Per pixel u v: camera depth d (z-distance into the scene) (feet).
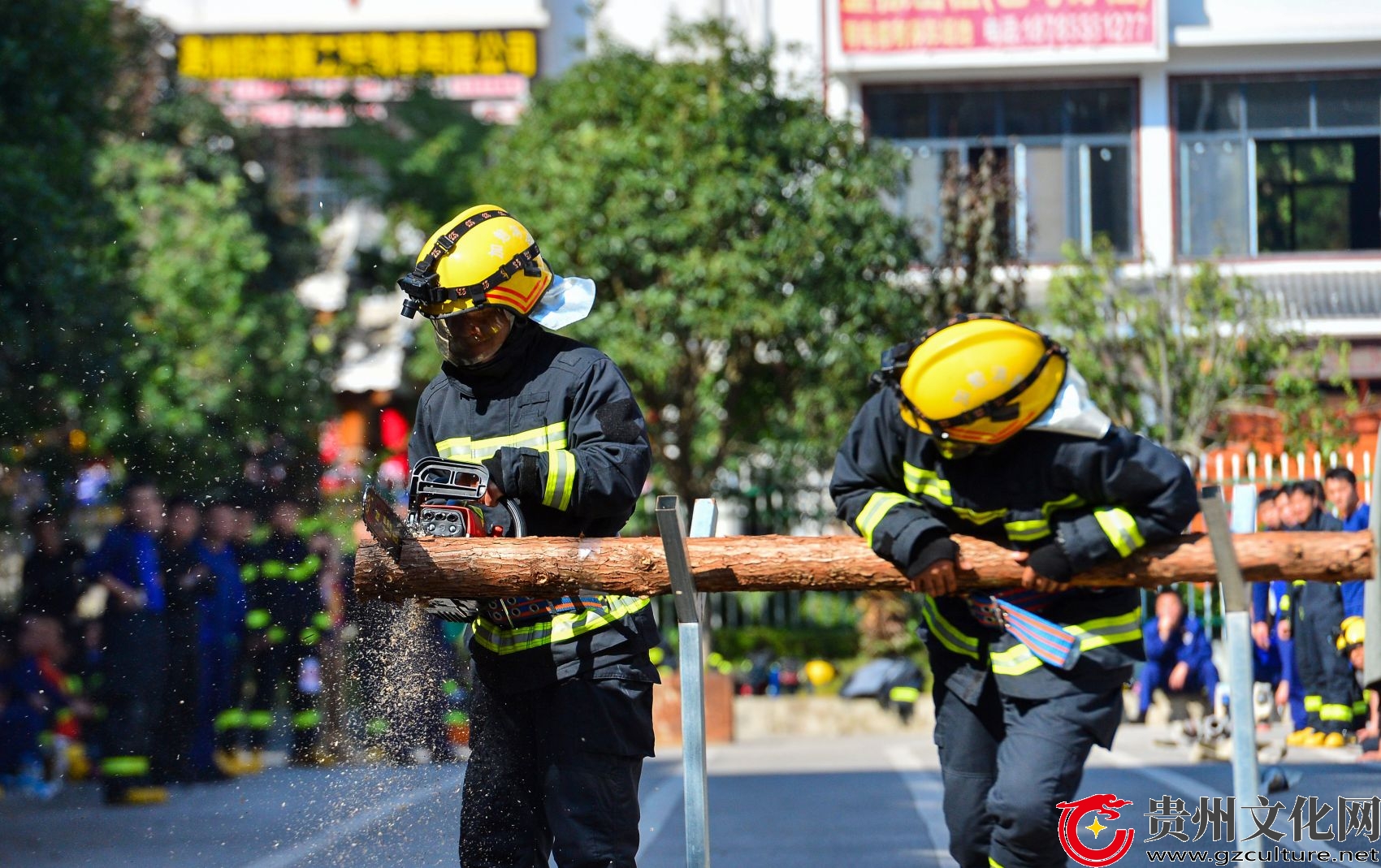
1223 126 138.21
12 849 46.55
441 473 26.86
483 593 26.25
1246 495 26.73
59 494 69.21
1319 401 103.55
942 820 51.47
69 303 78.64
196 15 200.23
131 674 59.72
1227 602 25.04
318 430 102.73
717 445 107.14
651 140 96.89
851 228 98.17
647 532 103.04
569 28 201.57
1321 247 136.77
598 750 27.14
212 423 103.76
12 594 63.98
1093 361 101.30
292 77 196.75
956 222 101.81
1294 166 137.28
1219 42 136.15
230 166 161.89
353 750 33.01
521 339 27.55
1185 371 101.91
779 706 94.48
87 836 49.19
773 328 94.48
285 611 63.82
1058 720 27.20
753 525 104.83
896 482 27.53
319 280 164.45
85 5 90.22
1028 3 136.56
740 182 95.40
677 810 56.65
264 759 63.31
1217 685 73.46
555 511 27.94
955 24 137.08
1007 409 25.29
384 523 25.27
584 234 95.86
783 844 47.32
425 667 30.35
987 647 28.32
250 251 125.90
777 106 102.73
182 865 43.50
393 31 199.41
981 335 25.55
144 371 92.53
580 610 27.48
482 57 199.52
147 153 125.49
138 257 112.06
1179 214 138.21
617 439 26.94
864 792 60.13
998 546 26.40
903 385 26.02
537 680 27.43
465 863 28.48
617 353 93.50
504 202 100.01
